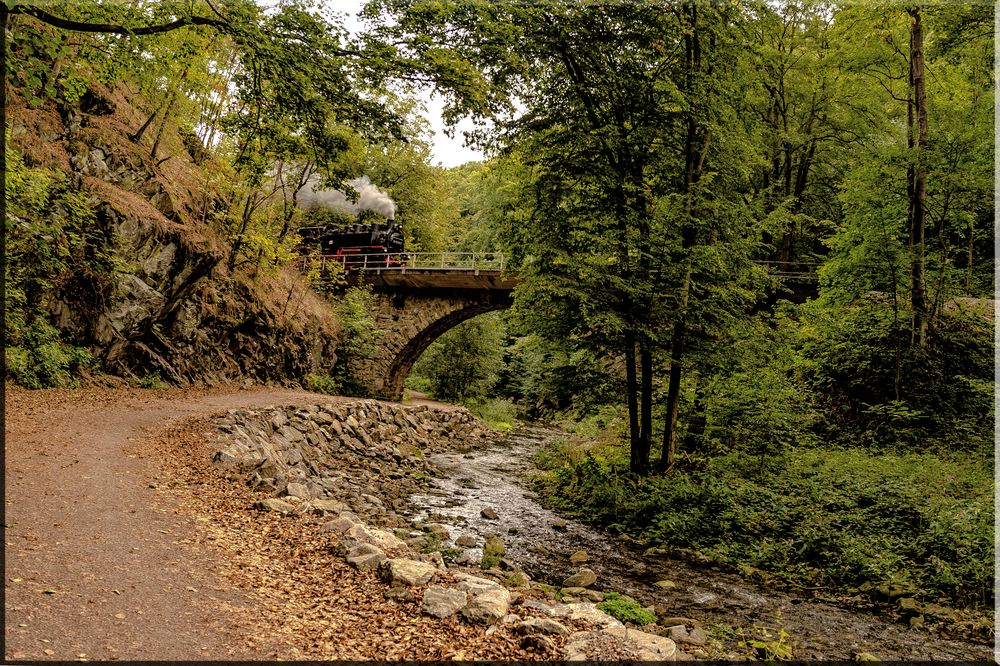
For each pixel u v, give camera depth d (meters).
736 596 7.92
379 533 7.29
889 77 19.38
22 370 12.73
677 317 12.20
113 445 9.52
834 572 8.55
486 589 5.94
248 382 22.53
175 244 18.03
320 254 33.00
